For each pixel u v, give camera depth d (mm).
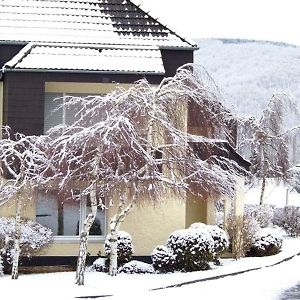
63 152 16828
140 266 19797
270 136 34625
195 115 19219
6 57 22578
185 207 22703
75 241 21672
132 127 16953
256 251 24594
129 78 21719
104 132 16703
